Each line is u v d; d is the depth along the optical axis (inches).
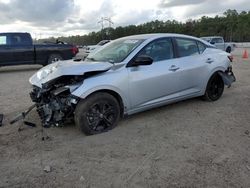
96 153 173.6
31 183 143.6
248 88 345.7
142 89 218.4
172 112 247.1
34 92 219.5
